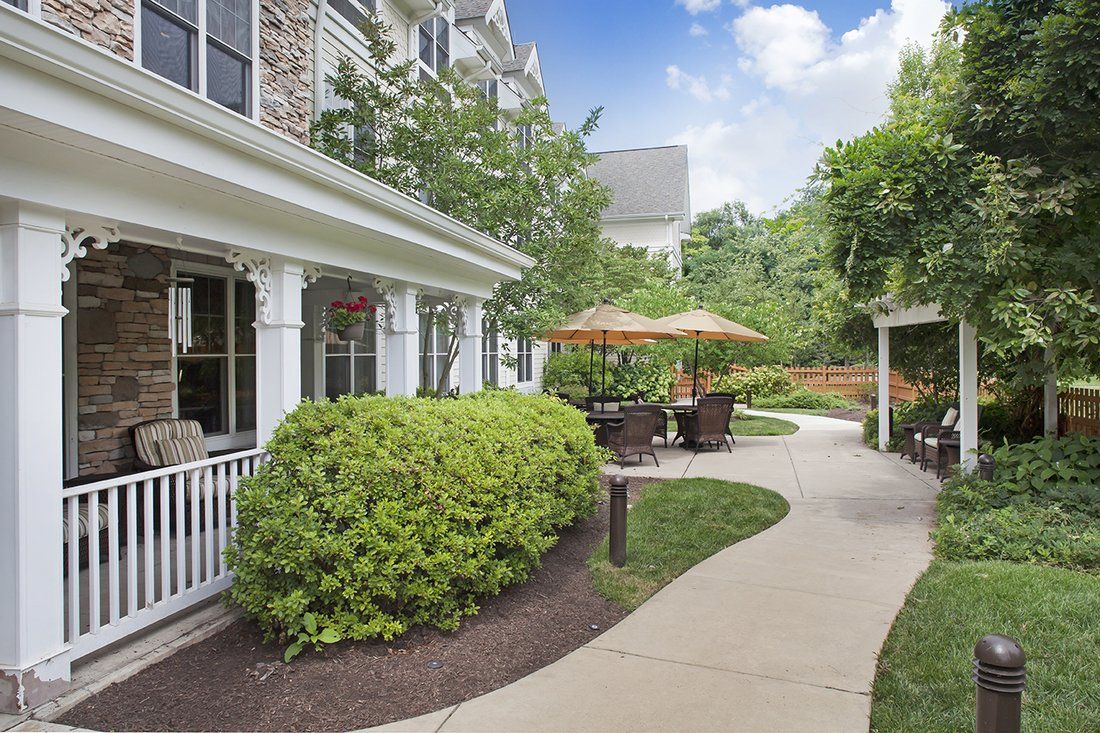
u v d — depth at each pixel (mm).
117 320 5965
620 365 17469
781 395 21953
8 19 2340
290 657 3418
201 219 3824
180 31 5570
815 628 3990
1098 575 4734
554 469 5082
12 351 2865
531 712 3016
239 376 7801
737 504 7254
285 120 6879
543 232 10336
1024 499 6020
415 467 3826
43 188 2906
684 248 42000
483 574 4035
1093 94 5539
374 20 9156
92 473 5664
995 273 5785
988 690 1964
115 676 3199
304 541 3459
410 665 3447
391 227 5305
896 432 11789
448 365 9578
